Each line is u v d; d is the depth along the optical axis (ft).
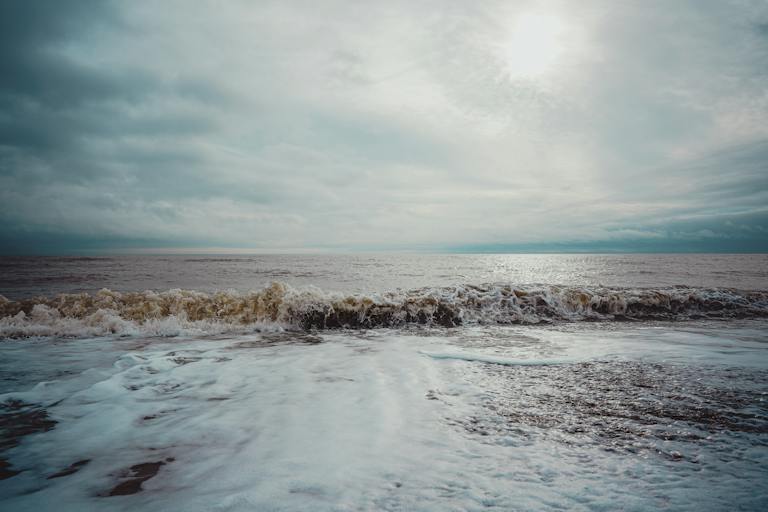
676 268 135.23
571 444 8.34
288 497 6.29
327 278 89.97
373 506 6.02
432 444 8.34
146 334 21.90
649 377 13.52
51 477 7.08
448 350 18.07
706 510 5.90
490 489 6.51
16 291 59.21
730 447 8.20
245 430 9.16
